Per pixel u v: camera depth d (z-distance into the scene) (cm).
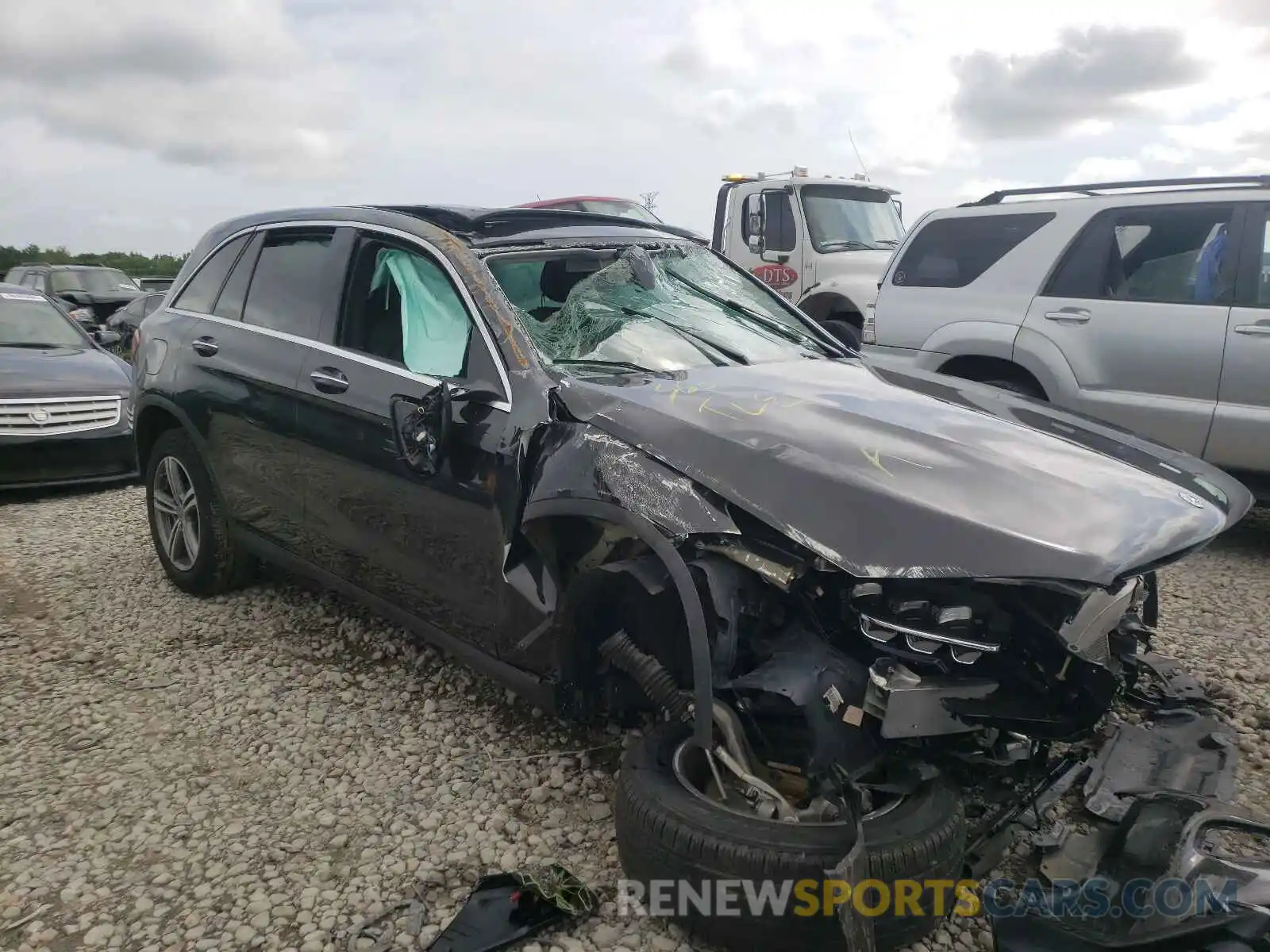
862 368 376
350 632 445
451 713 370
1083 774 291
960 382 379
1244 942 194
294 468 394
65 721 372
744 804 244
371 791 321
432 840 294
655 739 258
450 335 338
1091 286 583
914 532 230
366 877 278
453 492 318
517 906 256
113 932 257
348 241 391
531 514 286
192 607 481
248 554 479
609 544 291
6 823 307
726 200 1063
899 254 676
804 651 243
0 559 573
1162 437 558
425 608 347
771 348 377
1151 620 349
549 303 352
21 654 434
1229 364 530
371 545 362
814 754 232
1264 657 416
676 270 404
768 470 252
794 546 245
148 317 506
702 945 243
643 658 263
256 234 451
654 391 300
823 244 991
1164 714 322
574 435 287
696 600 242
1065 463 275
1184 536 246
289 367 395
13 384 721
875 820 225
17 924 260
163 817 309
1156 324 554
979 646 228
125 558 567
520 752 341
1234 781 284
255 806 314
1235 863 218
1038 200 614
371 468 353
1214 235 547
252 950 250
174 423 488
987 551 224
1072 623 253
